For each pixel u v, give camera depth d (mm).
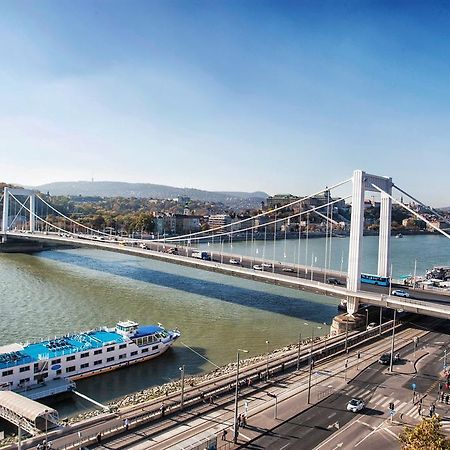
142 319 127938
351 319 116375
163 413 66875
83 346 91438
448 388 78750
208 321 127500
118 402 78125
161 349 100625
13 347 88438
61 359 86688
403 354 95750
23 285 171375
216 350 104938
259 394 75188
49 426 65562
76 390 84750
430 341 105312
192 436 61375
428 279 191375
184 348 106062
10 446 59375
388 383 80625
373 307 125812
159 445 59062
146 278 189250
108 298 152000
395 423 66500
